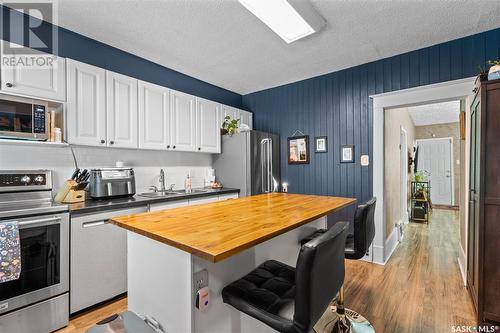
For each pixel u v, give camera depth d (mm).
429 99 2686
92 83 2326
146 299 1286
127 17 2176
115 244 2127
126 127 2582
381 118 3020
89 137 2295
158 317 1219
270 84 3900
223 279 1235
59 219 1799
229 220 1355
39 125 1989
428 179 7758
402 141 4953
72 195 2164
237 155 3557
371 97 3070
